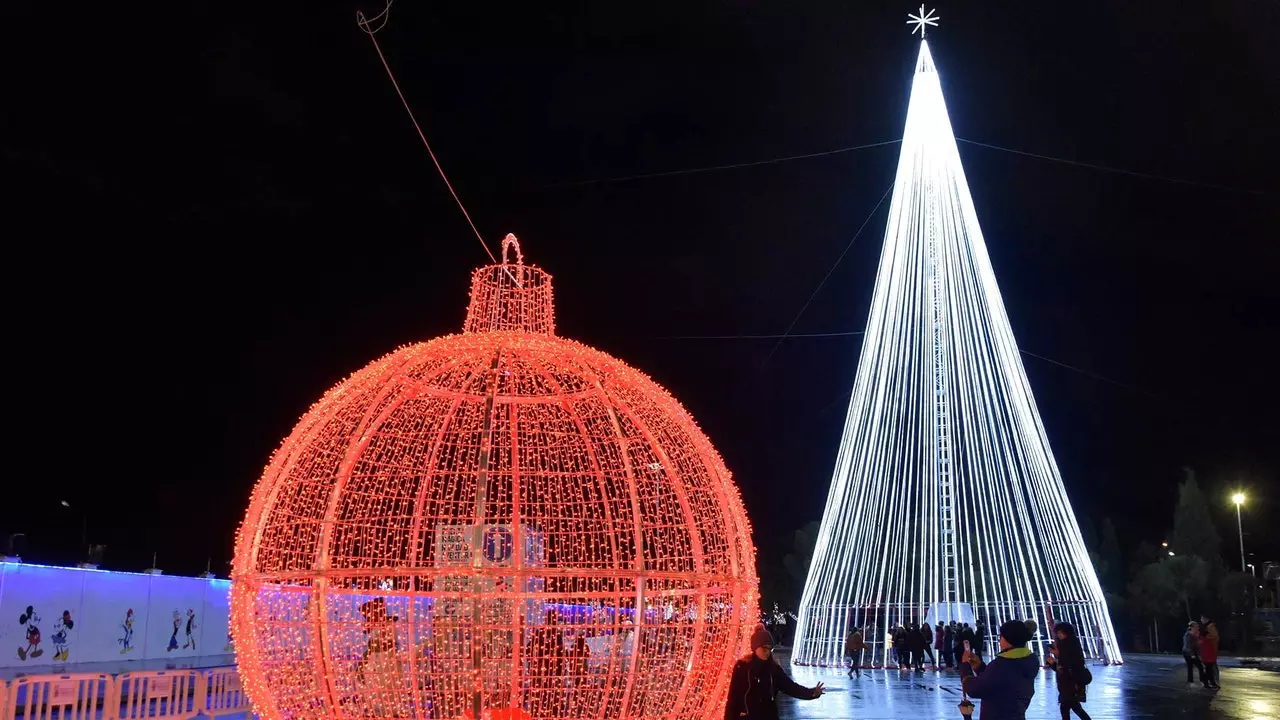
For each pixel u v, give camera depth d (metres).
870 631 32.72
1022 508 28.75
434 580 8.20
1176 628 46.38
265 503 8.27
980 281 28.31
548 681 8.27
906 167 26.91
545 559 8.52
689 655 8.27
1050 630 28.30
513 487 8.62
